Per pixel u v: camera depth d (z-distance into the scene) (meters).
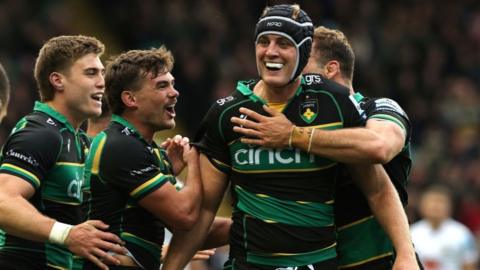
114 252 12.88
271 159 12.54
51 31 36.12
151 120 13.56
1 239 13.53
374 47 38.69
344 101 12.63
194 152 13.35
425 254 26.50
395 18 41.38
